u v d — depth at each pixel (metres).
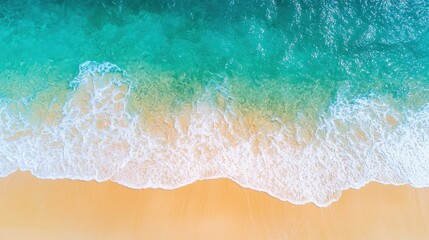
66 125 8.03
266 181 7.63
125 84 8.59
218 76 8.81
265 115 8.39
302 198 7.53
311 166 7.86
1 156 7.68
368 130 8.30
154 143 7.90
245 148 7.93
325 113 8.49
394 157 8.01
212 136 8.02
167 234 7.16
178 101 8.42
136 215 7.28
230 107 8.41
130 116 8.20
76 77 8.62
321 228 7.32
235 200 7.45
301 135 8.19
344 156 7.99
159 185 7.49
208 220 7.28
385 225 7.40
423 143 8.16
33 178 7.49
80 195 7.39
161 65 8.88
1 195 7.33
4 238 7.01
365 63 9.11
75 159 7.70
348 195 7.61
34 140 7.88
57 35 9.17
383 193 7.65
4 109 8.20
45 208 7.27
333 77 8.95
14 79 8.57
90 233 7.12
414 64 9.10
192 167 7.66
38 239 7.04
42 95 8.38
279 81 8.85
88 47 9.02
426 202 7.59
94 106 8.27
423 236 7.33
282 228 7.29
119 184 7.48
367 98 8.70
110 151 7.79
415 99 8.67
